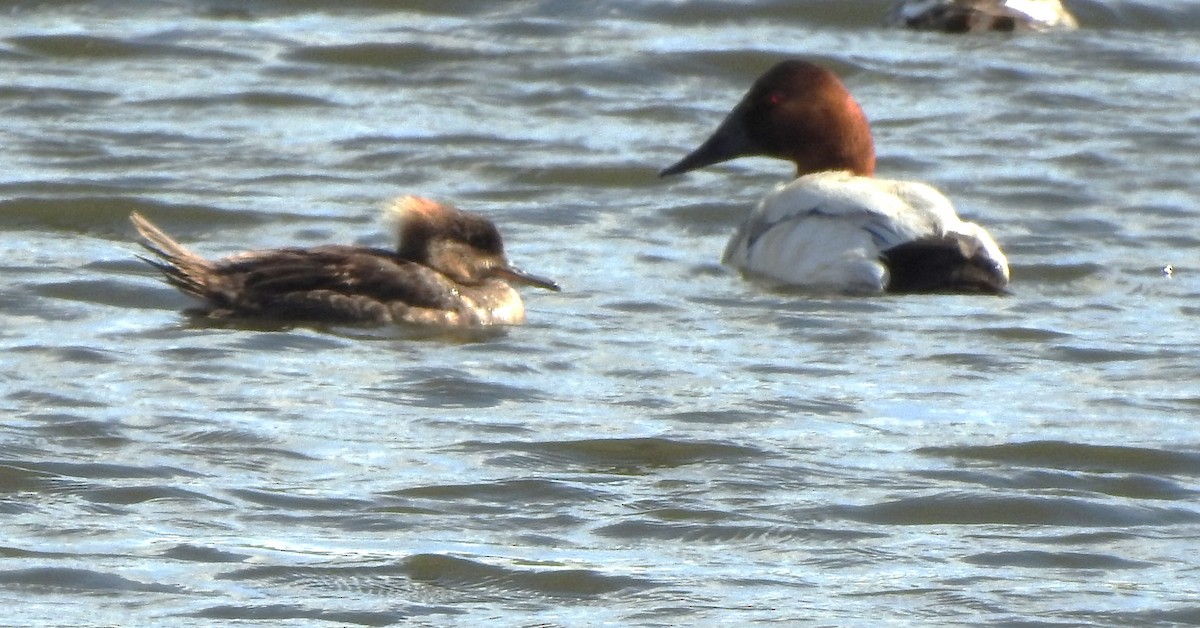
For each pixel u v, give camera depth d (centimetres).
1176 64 2634
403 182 2114
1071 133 2342
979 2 2752
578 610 1027
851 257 1714
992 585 1067
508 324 1625
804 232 1741
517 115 2386
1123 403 1429
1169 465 1288
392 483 1217
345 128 2300
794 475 1253
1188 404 1427
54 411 1338
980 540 1145
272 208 1978
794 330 1608
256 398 1388
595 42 2658
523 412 1377
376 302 1595
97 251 1800
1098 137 2325
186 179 2078
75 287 1664
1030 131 2348
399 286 1606
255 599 1026
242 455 1262
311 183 2091
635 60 2583
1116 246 1928
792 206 1764
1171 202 2086
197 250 1844
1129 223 2012
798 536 1147
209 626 989
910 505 1197
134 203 1955
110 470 1221
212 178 2089
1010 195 2114
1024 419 1384
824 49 2647
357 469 1243
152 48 2577
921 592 1055
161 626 988
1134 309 1709
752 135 1970
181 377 1433
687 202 2070
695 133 2345
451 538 1126
